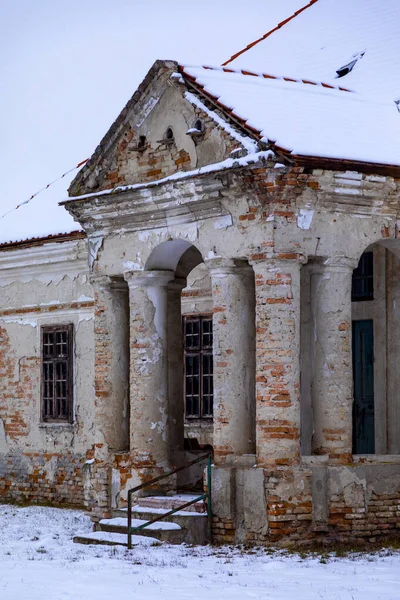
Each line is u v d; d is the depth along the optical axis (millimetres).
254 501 17141
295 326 17266
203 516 17641
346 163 17141
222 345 18031
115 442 20375
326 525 17219
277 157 16797
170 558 16219
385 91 21016
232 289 18000
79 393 24672
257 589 13633
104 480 20203
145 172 19578
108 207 19781
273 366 17188
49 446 25297
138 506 19047
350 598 12953
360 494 17453
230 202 17812
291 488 16969
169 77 18797
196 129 18266
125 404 20516
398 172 17719
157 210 19031
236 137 17531
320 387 17812
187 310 23359
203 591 13570
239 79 19109
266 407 17188
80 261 24531
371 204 17969
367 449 21172
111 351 20484
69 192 20750
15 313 26281
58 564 15898
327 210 17656
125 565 15648
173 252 19625
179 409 20609
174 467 19672
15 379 26281
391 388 20641
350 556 16141
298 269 17375
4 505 25375
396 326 20625
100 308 20594
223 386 17984
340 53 23266
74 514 22766
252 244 17453
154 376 19625
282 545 16859
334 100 19719
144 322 19641
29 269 25812
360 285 21328
